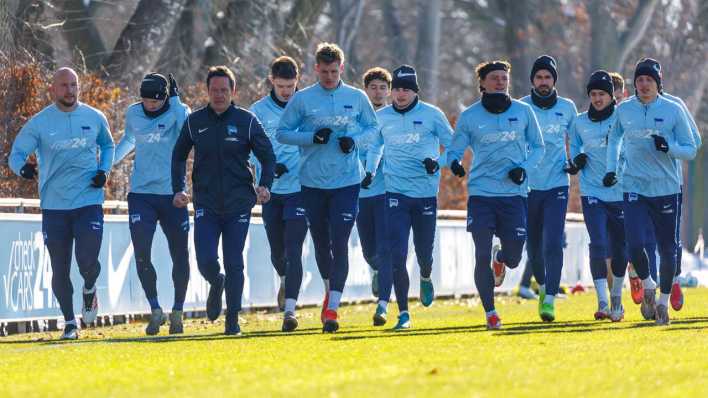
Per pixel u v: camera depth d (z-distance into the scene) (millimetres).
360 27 146625
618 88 48656
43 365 30781
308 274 59281
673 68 145750
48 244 40844
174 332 42312
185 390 24781
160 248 50781
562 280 76062
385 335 37969
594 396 23047
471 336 36688
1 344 38875
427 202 43656
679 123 40062
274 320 50625
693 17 146000
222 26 97500
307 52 103500
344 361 29531
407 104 43312
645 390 23891
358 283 63062
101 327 47969
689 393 23469
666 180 40562
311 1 102688
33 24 79000
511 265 40969
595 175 45750
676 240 41031
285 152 45375
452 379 25406
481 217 40188
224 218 39406
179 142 39312
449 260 68125
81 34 92812
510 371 26734
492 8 154000
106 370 29047
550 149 45375
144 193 41781
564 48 140500
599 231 45469
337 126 40562
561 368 27297
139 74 92750
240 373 27594
